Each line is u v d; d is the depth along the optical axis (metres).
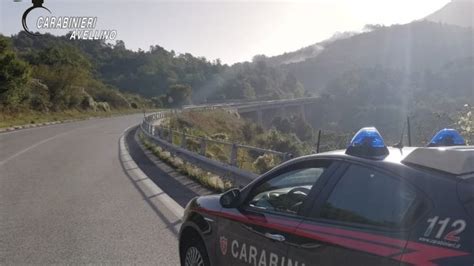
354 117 70.88
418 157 2.71
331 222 2.96
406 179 2.65
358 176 2.96
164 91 163.00
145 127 27.88
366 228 2.73
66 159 16.83
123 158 17.25
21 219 7.68
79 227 7.13
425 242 2.38
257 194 3.80
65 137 28.30
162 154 17.64
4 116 42.97
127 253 5.84
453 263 2.22
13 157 17.41
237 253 3.74
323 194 3.12
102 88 90.25
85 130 35.91
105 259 5.62
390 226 2.61
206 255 4.24
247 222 3.64
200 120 56.69
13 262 5.52
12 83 45.09
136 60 178.50
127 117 66.31
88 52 184.75
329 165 3.22
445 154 2.57
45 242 6.33
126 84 162.75
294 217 3.25
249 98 163.62
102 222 7.43
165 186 10.88
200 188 10.53
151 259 5.61
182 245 4.66
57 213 8.10
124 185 11.08
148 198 9.42
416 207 2.52
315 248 2.96
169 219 7.62
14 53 45.94
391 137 15.26
